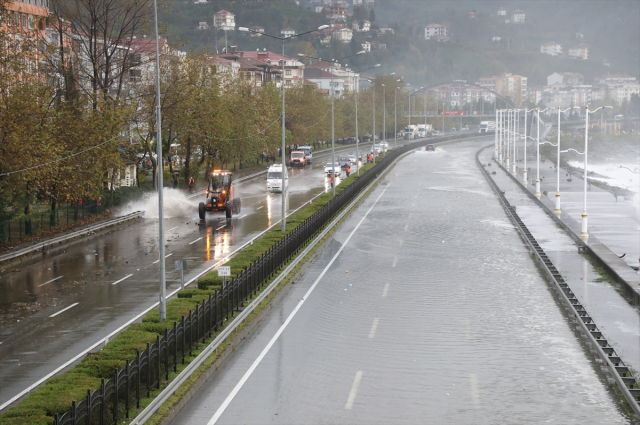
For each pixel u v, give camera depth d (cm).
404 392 2823
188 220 8206
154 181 10150
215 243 6506
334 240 6950
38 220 7050
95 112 7544
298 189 11562
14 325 3831
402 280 5088
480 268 5534
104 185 8856
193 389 2831
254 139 13662
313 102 19638
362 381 2958
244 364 3200
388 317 4044
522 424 2492
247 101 14550
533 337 3625
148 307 4194
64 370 3086
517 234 7275
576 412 2606
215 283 4200
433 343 3519
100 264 5591
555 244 6781
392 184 12888
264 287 4650
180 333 3066
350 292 4706
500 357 3291
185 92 10300
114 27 9594
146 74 10862
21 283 4909
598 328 3875
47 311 4131
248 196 10662
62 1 8819
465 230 7538
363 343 3522
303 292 4709
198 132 10806
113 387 2334
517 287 4850
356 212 9131
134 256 5919
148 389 2627
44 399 2250
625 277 4900
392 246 6575
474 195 11031
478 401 2722
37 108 6069
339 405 2686
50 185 7088
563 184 13600
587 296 4644
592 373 3059
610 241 7269
